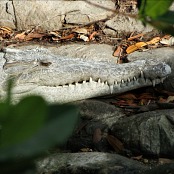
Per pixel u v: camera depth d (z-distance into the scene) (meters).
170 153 8.41
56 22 15.05
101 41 14.11
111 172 7.16
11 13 15.30
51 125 1.79
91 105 10.23
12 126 1.77
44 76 9.84
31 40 14.54
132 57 12.68
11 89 1.89
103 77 10.16
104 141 9.25
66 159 7.74
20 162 1.85
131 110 10.44
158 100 11.01
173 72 11.75
